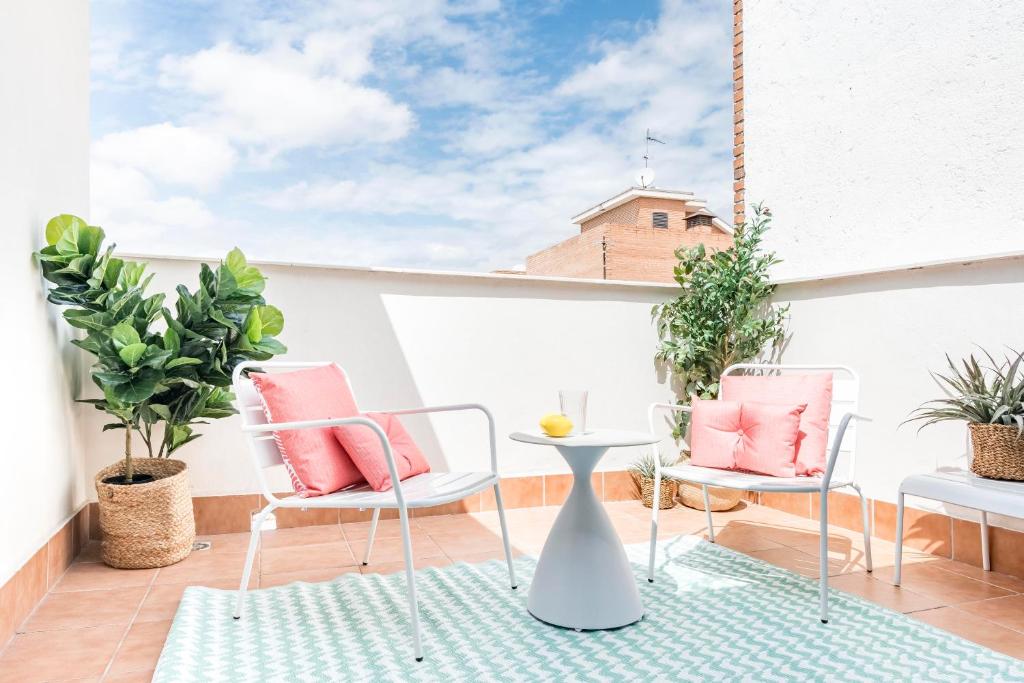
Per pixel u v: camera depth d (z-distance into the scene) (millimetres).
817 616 2162
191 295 3082
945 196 3180
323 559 2787
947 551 2818
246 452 3256
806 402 2621
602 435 2227
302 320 3346
